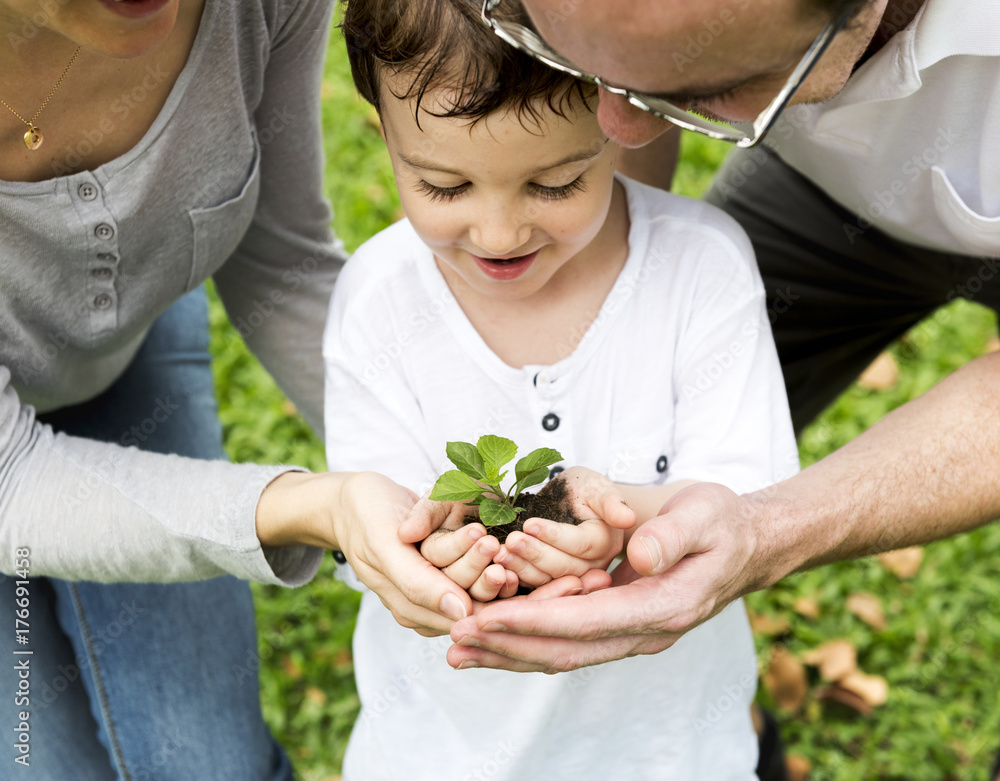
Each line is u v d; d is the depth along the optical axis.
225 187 2.00
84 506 1.83
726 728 2.16
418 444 1.97
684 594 1.63
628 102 1.40
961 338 4.00
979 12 1.58
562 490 1.77
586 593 1.69
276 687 3.09
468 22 1.44
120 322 2.05
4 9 1.54
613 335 1.92
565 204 1.62
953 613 3.27
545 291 1.91
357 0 1.59
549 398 1.90
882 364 3.93
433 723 2.08
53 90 1.67
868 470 1.85
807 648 3.22
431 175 1.59
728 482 1.88
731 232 1.97
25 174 1.77
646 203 1.98
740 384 1.92
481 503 1.64
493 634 1.59
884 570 3.39
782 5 1.25
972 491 1.87
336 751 3.00
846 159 2.07
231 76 1.85
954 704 3.12
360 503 1.69
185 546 1.83
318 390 2.52
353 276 1.99
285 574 1.96
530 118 1.49
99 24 1.46
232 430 3.68
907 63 1.67
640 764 2.07
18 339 1.94
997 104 1.71
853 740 3.10
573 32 1.30
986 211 1.93
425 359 1.94
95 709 2.34
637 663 1.98
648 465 1.99
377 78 1.60
